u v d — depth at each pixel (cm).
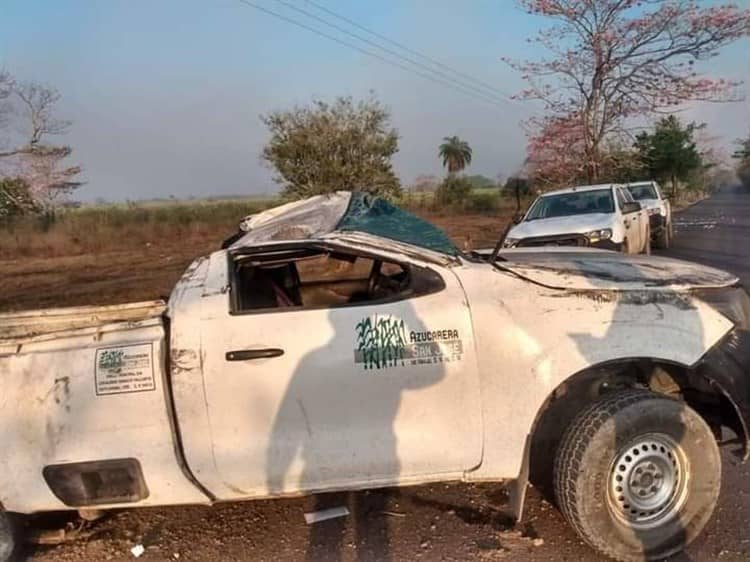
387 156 2642
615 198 1142
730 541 320
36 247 2175
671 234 1627
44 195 3222
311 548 335
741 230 1883
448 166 6662
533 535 334
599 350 306
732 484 377
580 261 380
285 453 304
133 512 381
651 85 2272
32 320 347
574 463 300
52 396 304
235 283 323
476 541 332
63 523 369
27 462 308
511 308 310
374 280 410
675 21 2161
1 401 307
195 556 335
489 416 306
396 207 374
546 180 2616
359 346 302
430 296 310
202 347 300
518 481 315
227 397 300
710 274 350
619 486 303
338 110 2583
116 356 302
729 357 313
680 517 309
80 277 1452
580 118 2423
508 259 383
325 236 323
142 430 302
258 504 382
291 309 308
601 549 304
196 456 303
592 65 2316
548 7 2245
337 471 308
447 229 2414
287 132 2573
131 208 2930
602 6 2227
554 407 335
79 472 306
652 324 312
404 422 306
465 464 312
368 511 367
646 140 3691
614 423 297
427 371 303
